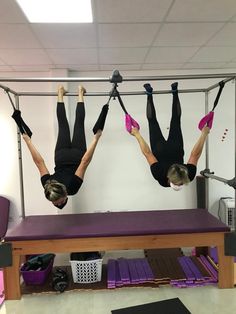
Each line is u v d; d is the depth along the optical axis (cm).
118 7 233
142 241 262
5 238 255
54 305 248
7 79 242
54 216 321
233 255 264
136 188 435
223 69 429
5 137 420
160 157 266
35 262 287
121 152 430
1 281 284
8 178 425
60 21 256
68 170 260
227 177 438
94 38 297
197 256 329
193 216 309
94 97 423
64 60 369
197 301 250
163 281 275
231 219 411
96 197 433
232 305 243
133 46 324
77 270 279
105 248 260
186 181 237
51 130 422
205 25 271
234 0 225
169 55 360
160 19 257
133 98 426
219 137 436
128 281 274
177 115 277
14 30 273
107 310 239
